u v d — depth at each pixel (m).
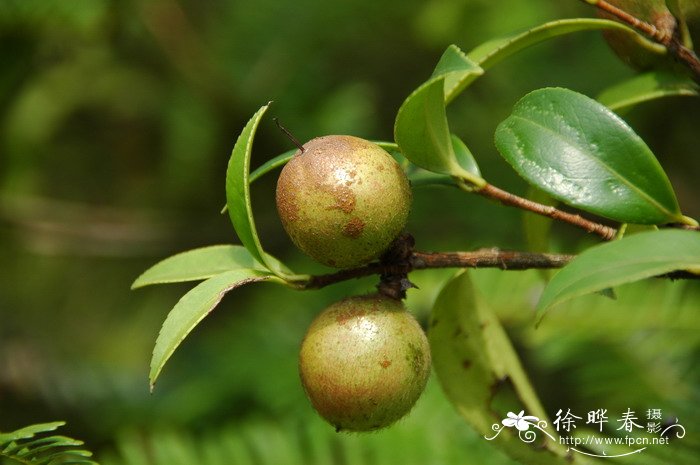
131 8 0.54
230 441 0.44
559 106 0.32
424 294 0.48
